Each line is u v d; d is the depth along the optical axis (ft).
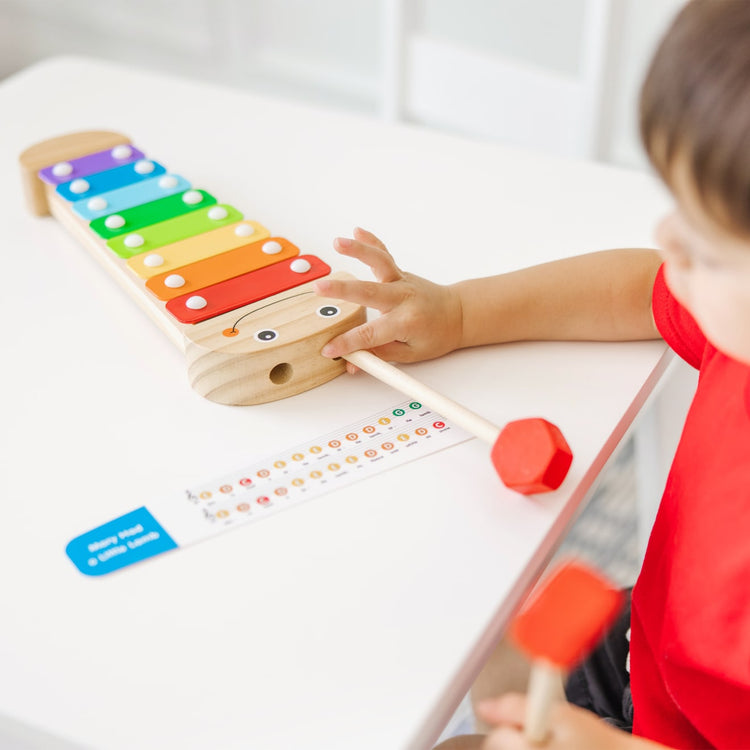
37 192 2.77
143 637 1.64
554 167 3.01
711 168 1.30
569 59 6.20
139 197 2.67
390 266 2.24
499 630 1.71
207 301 2.24
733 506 1.89
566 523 1.91
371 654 1.61
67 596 1.72
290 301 2.25
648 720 2.23
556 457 1.84
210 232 2.52
